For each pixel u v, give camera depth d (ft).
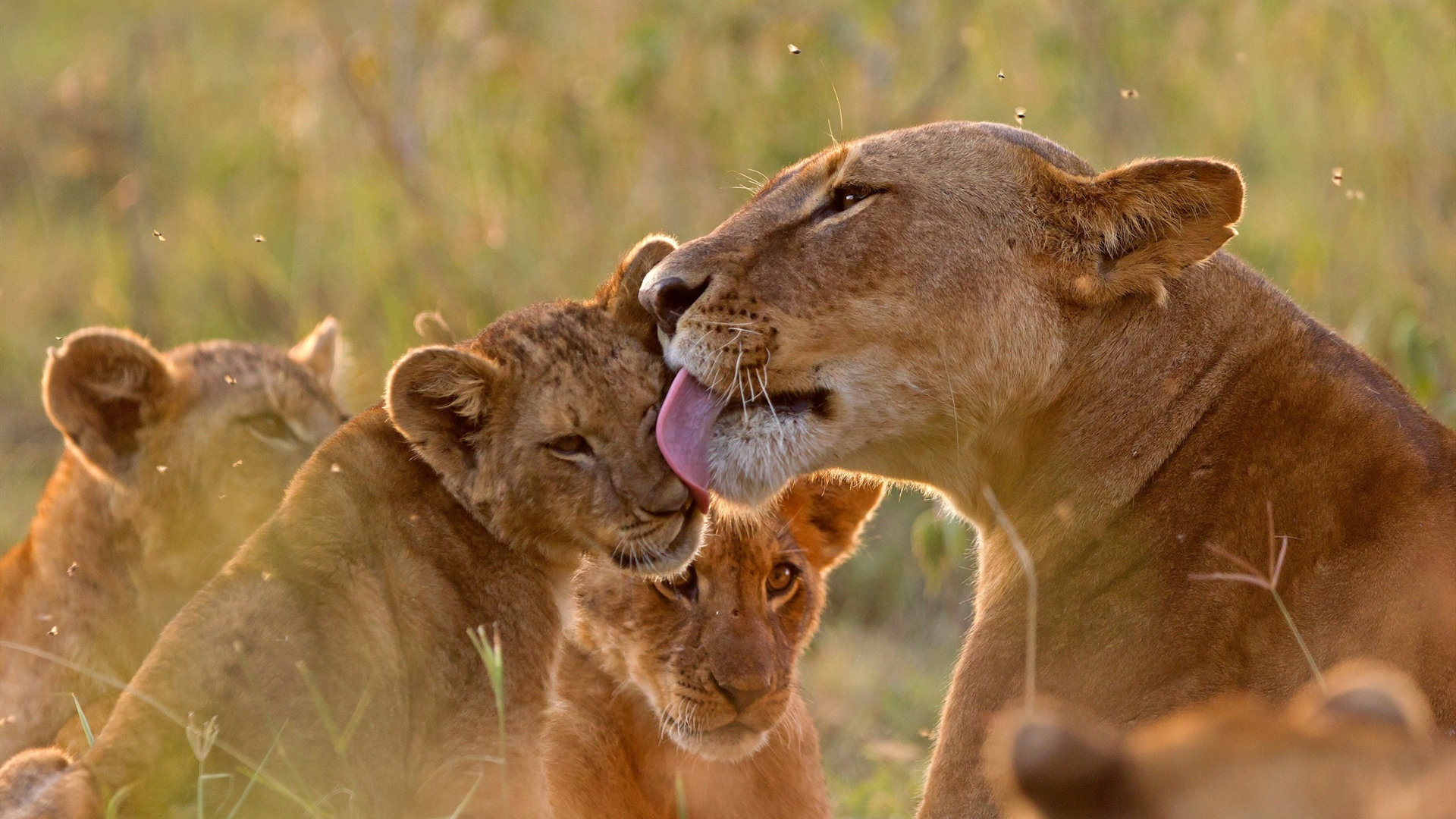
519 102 60.80
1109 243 26.68
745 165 58.44
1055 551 26.17
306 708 26.50
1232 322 26.35
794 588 32.07
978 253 26.96
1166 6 60.64
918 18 61.93
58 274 70.64
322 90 66.44
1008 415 27.17
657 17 61.41
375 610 27.58
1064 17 61.21
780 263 27.20
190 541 36.50
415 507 28.71
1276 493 24.34
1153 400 26.18
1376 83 55.83
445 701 27.66
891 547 53.67
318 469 28.84
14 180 77.10
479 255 57.67
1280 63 58.54
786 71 59.67
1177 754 11.68
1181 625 24.17
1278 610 23.29
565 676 31.63
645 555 28.63
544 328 29.43
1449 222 53.72
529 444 28.63
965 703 25.86
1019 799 11.73
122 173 75.51
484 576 28.66
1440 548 22.43
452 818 24.97
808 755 33.19
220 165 71.36
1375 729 11.91
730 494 27.37
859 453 27.84
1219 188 26.00
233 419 36.96
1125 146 58.44
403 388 28.27
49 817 24.52
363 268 60.85
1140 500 25.64
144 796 25.27
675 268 27.45
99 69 78.95
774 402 27.32
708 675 30.12
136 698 26.43
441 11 65.16
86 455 36.14
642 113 59.82
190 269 67.67
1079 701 24.68
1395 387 26.03
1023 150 27.58
